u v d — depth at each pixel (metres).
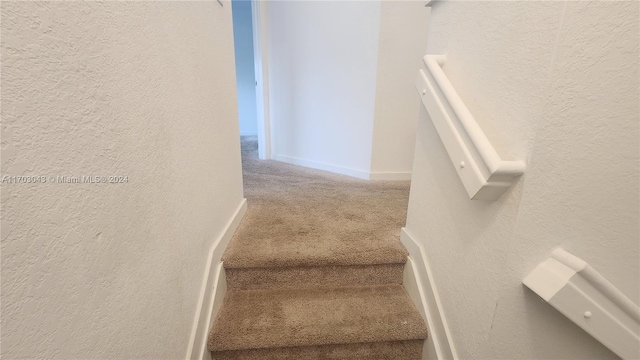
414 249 1.20
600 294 0.57
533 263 0.63
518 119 0.63
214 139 1.15
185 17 0.88
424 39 2.15
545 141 0.58
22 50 0.36
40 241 0.39
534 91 0.58
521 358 0.69
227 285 1.25
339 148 2.63
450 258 0.93
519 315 0.67
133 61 0.61
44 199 0.40
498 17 0.68
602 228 0.57
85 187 0.47
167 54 0.76
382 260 1.25
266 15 2.89
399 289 1.28
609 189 0.56
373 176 2.45
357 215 1.68
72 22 0.44
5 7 0.34
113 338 0.54
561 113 0.55
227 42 1.33
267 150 3.36
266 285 1.26
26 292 0.37
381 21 2.05
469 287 0.82
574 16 0.51
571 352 0.64
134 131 0.61
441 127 0.83
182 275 0.85
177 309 0.81
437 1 0.97
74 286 0.45
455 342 0.90
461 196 0.86
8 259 0.35
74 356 0.45
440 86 0.83
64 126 0.43
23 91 0.36
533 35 0.58
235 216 1.45
